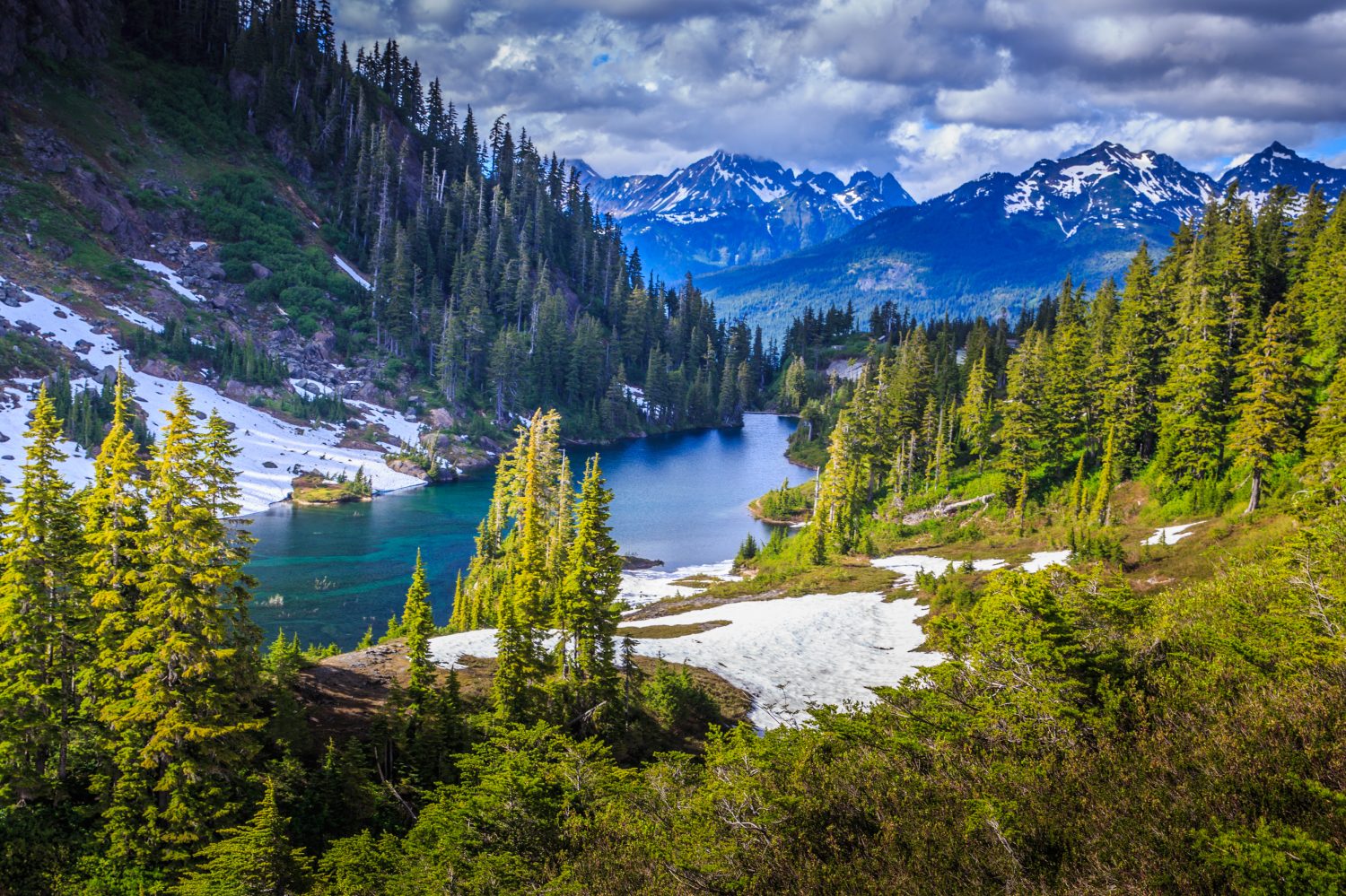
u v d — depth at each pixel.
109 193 136.25
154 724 24.25
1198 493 61.41
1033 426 77.50
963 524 82.19
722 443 175.38
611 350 199.75
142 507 26.62
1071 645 15.17
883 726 16.34
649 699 33.91
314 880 18.88
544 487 68.69
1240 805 9.85
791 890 11.59
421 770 26.78
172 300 128.50
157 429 101.69
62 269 120.44
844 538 79.12
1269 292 77.19
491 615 53.34
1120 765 11.81
